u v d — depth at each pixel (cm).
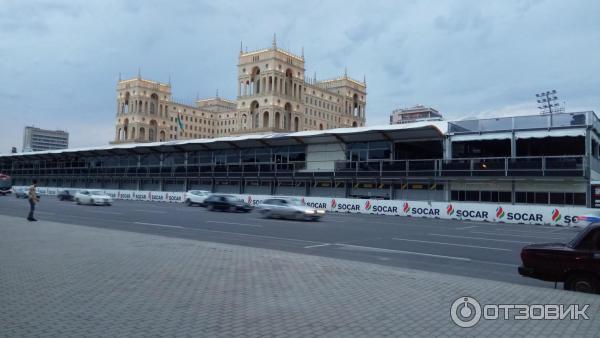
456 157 4144
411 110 13188
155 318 620
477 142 4153
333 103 15350
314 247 1538
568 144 3825
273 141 5209
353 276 938
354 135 4616
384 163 4391
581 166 3353
